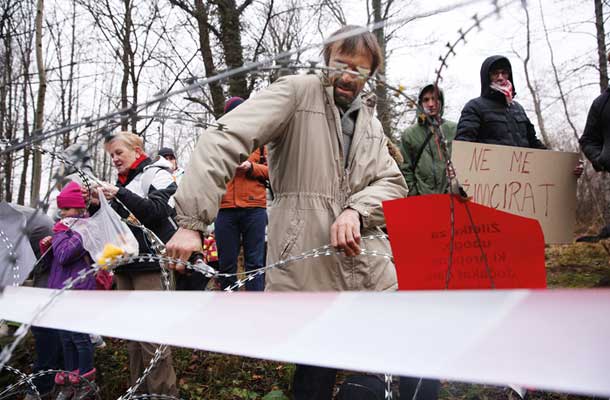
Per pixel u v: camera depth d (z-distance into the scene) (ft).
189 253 4.13
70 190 7.94
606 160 10.16
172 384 7.44
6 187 30.91
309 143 5.24
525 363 1.48
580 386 1.39
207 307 2.27
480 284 3.51
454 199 3.50
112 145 8.44
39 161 16.05
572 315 1.49
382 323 1.79
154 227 7.79
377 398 5.10
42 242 8.41
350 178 5.45
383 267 5.40
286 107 5.13
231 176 4.60
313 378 5.34
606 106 10.25
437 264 3.67
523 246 3.33
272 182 5.66
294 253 5.17
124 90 38.63
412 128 11.02
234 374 9.40
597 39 24.79
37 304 3.00
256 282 12.28
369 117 5.76
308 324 1.93
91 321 2.59
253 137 4.79
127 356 10.34
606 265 17.87
